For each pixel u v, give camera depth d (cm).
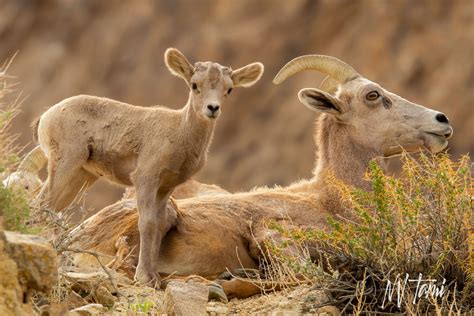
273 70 12181
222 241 2462
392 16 11744
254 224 2505
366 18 11931
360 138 2620
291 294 2181
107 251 2425
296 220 2516
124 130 2356
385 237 2128
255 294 2247
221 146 11788
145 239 2280
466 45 11256
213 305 2150
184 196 2925
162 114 2355
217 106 2305
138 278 2264
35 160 2570
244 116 11894
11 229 1941
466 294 2084
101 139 2377
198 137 2327
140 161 2322
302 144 11431
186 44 12800
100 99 2423
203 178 11562
